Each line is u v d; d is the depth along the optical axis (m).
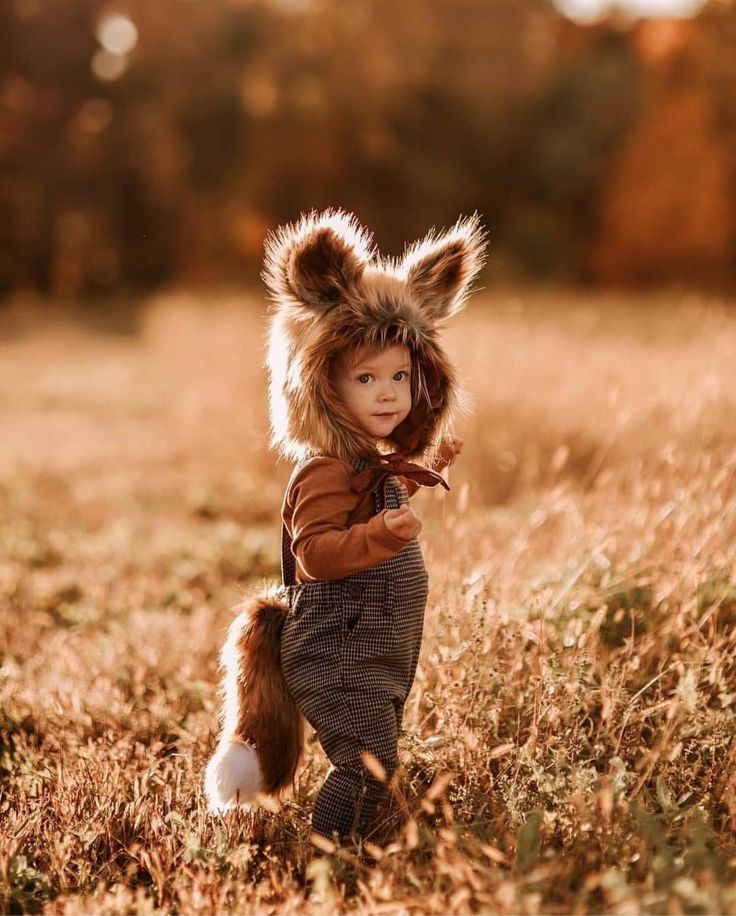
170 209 49.53
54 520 11.15
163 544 9.73
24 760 4.91
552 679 4.38
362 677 3.84
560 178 45.06
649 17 45.38
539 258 43.66
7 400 21.27
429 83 45.78
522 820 3.82
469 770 4.18
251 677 4.04
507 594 5.43
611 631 5.04
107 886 3.84
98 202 50.62
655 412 8.13
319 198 46.34
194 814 4.12
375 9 45.91
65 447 15.92
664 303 21.05
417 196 46.25
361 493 3.88
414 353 3.97
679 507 5.59
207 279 46.69
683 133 41.44
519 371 12.87
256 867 3.86
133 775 4.50
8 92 51.28
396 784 3.72
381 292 3.85
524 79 46.38
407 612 3.95
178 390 19.94
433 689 4.73
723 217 41.44
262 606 4.11
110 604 7.75
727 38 40.50
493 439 11.39
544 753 4.25
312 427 3.88
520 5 46.44
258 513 11.57
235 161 47.56
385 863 3.54
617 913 3.03
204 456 14.59
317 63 45.03
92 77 52.06
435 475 3.94
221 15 48.00
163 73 49.28
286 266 3.88
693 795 4.12
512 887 3.02
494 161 46.91
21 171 50.94
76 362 28.16
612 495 6.19
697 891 2.99
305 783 4.37
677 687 4.50
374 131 44.94
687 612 5.03
